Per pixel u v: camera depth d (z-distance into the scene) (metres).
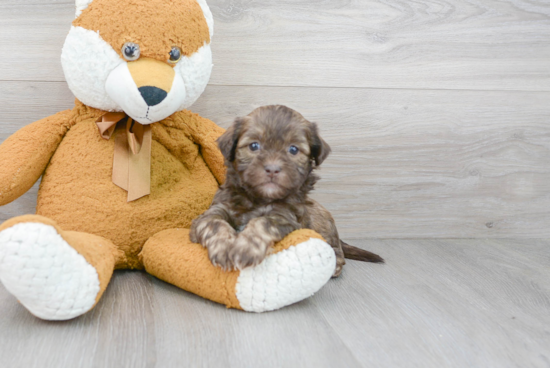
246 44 0.87
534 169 0.97
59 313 0.60
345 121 0.91
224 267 0.64
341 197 0.93
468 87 0.93
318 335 0.61
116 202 0.72
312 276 0.64
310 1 0.88
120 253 0.72
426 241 0.95
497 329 0.63
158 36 0.69
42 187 0.73
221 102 0.88
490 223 0.98
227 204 0.72
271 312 0.65
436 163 0.94
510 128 0.95
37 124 0.74
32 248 0.57
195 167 0.80
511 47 0.93
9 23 0.82
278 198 0.70
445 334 0.62
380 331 0.62
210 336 0.59
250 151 0.69
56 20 0.83
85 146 0.73
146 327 0.61
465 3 0.91
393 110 0.92
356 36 0.89
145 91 0.68
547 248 0.93
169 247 0.69
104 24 0.69
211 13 0.82
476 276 0.79
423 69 0.92
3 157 0.71
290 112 0.71
